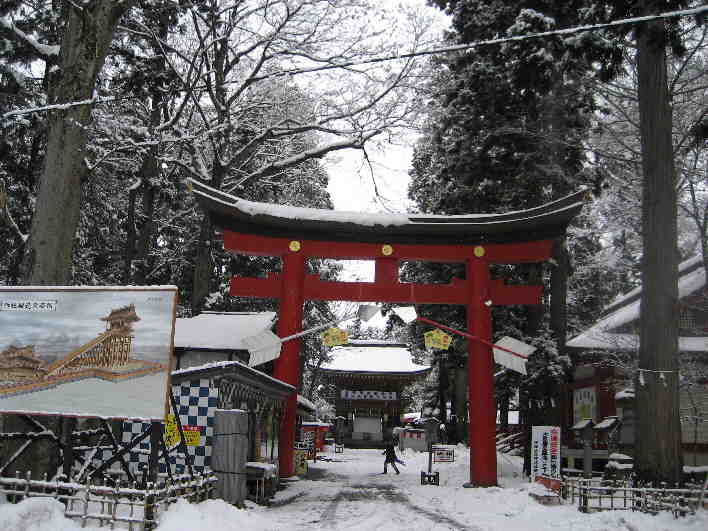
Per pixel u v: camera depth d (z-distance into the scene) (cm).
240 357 2020
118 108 2431
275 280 1981
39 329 981
